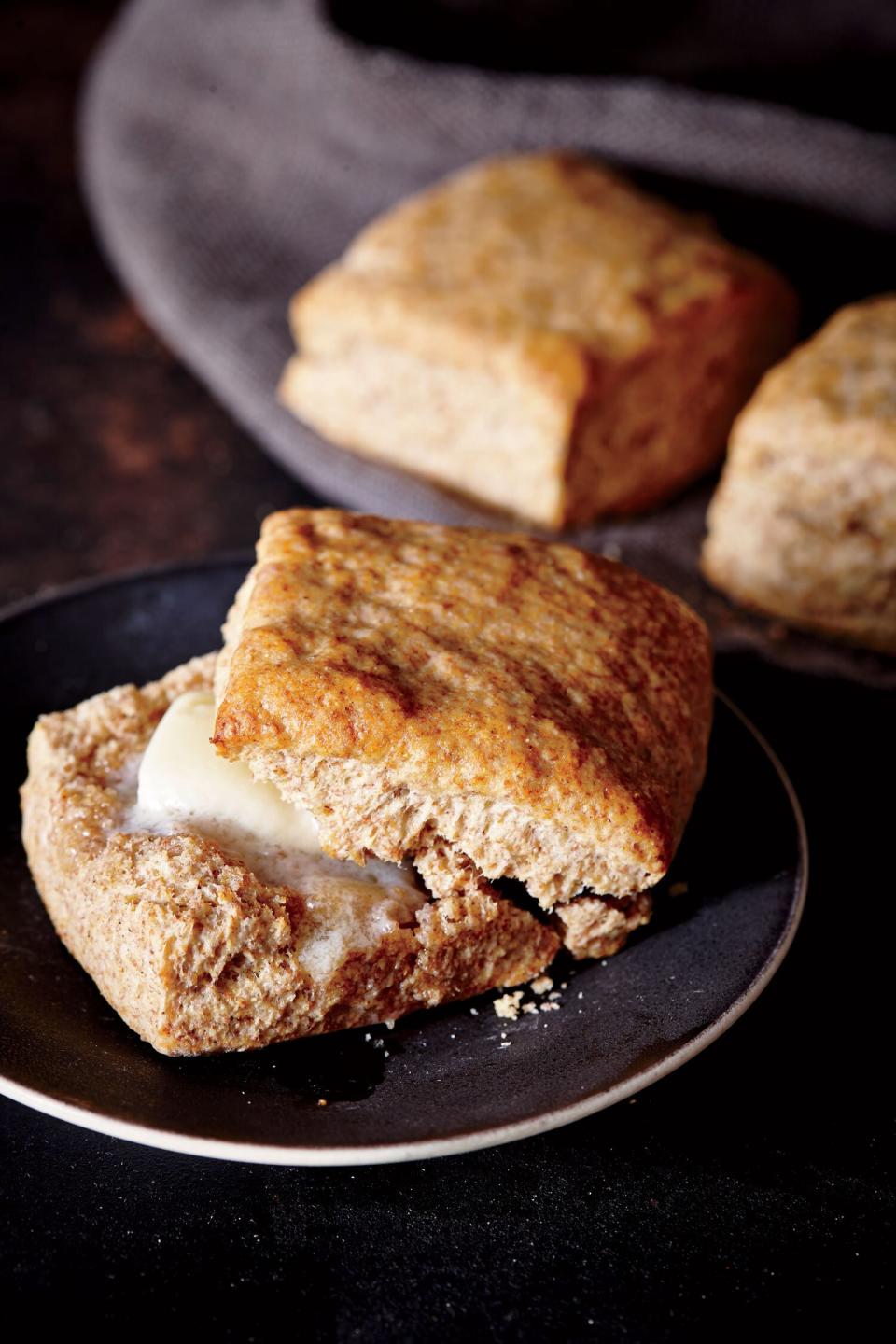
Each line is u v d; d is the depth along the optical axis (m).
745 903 0.39
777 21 0.67
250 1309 0.35
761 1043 0.39
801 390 0.50
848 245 0.60
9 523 0.56
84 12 0.90
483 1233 0.36
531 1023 0.38
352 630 0.38
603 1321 0.35
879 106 0.66
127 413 0.60
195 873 0.37
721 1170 0.37
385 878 0.38
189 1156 0.37
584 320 0.53
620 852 0.37
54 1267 0.35
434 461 0.55
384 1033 0.38
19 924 0.39
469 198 0.58
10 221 0.72
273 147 0.65
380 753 0.37
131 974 0.36
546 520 0.53
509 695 0.38
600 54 0.69
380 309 0.54
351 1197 0.36
